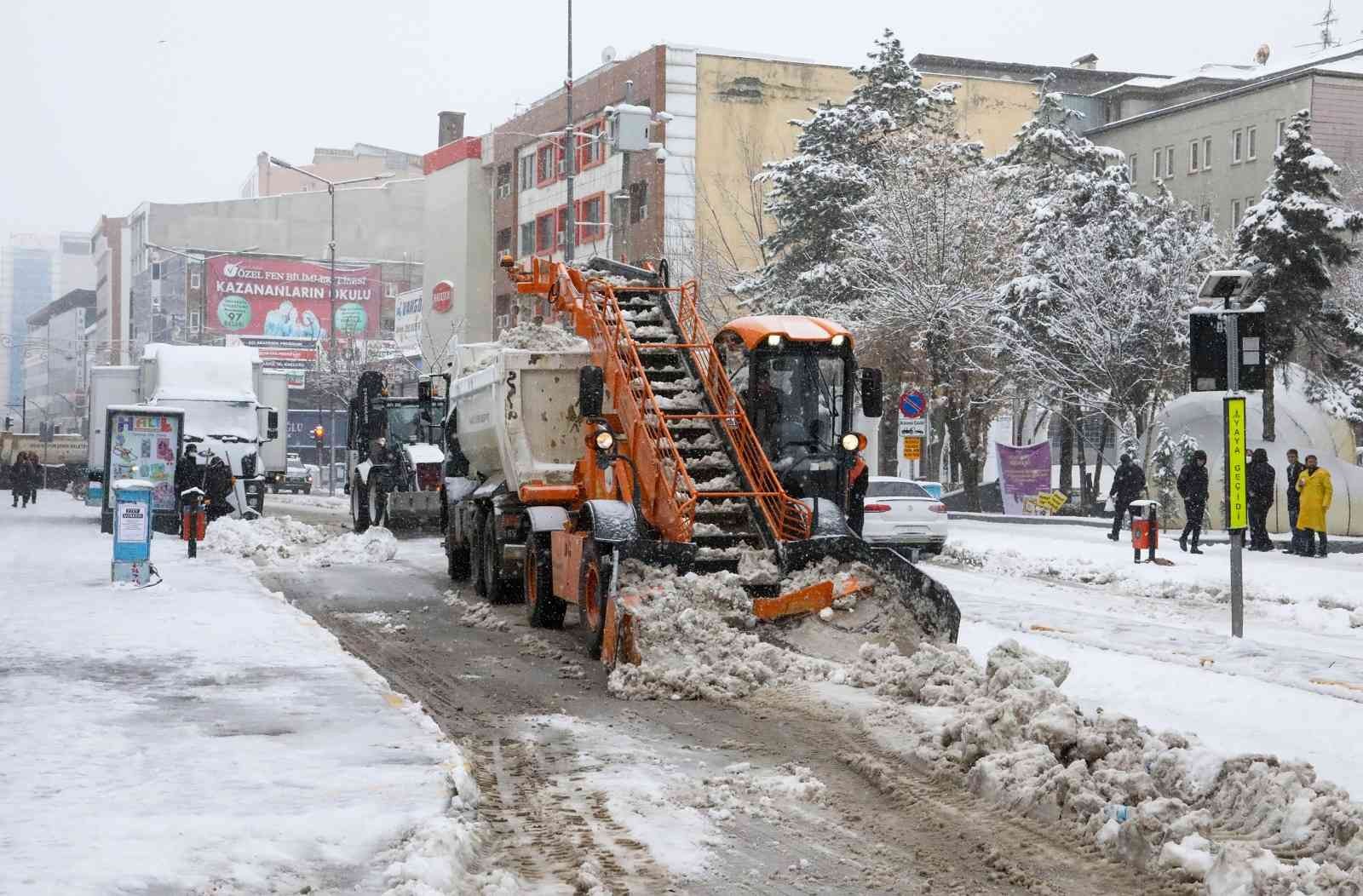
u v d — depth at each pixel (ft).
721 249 168.86
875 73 138.41
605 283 56.03
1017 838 23.21
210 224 354.74
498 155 244.22
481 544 62.34
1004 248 130.11
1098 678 39.34
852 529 49.80
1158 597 64.59
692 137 188.65
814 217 133.49
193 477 99.66
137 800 23.89
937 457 143.33
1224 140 198.49
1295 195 106.52
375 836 21.85
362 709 32.19
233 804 23.62
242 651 41.29
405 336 286.05
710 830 24.06
